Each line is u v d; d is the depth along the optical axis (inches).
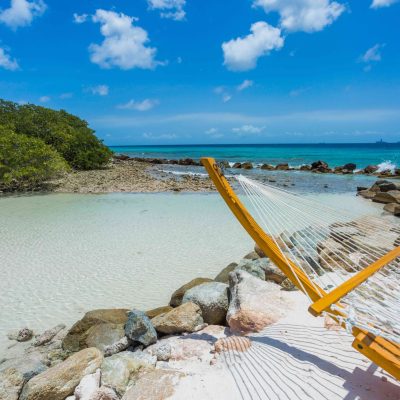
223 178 160.4
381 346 107.6
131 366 154.9
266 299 201.0
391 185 832.3
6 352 204.7
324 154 2753.4
